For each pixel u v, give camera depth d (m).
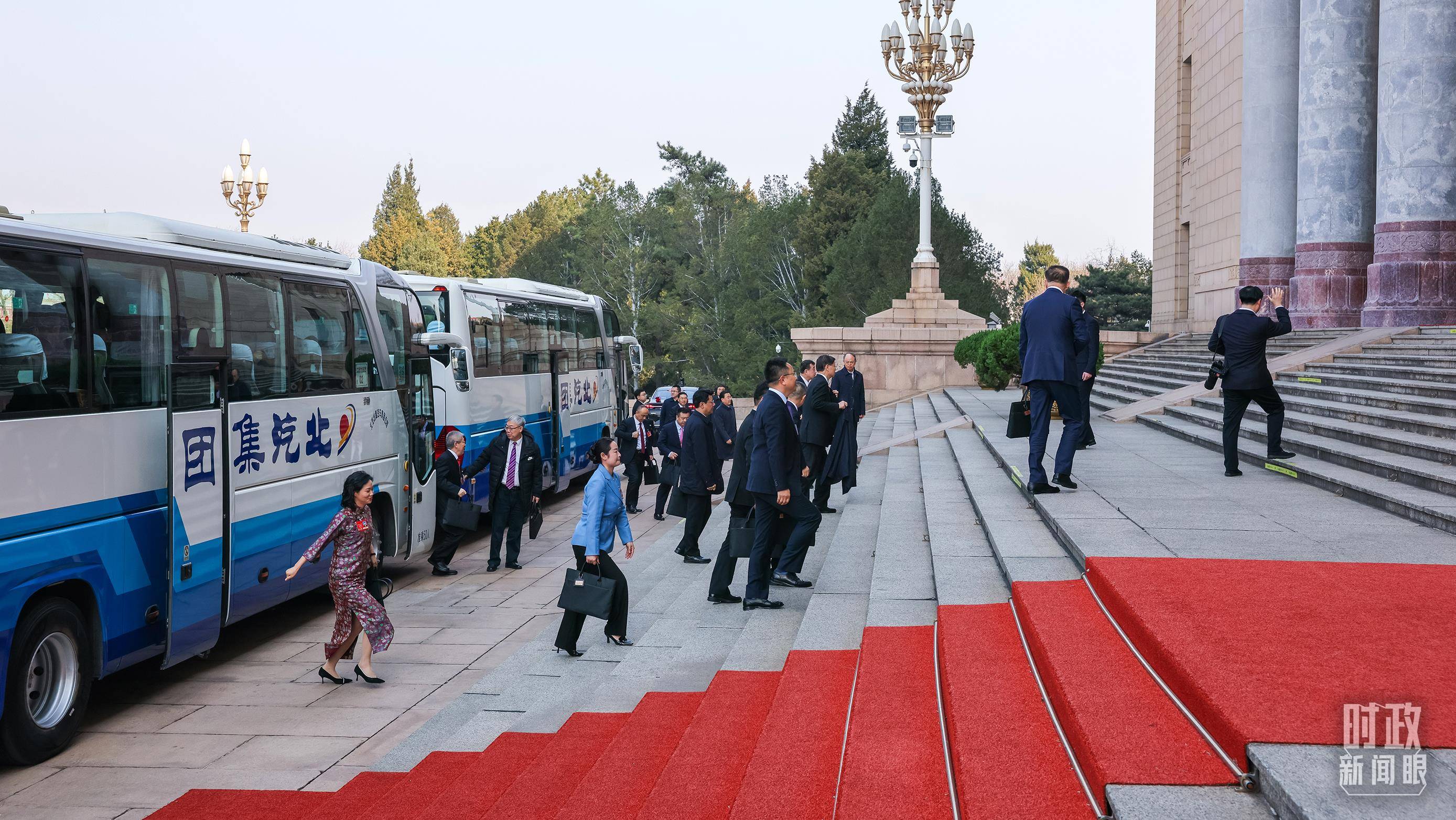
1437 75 17.72
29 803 6.09
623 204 71.81
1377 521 7.52
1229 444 10.10
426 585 12.48
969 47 32.91
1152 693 4.15
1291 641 4.31
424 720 7.65
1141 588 5.28
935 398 29.92
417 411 12.89
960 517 9.70
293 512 9.82
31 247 6.82
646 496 21.16
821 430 11.61
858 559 9.48
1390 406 11.15
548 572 13.32
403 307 12.73
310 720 7.66
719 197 72.25
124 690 8.42
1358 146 20.69
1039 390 9.08
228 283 8.95
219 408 8.52
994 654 5.28
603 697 6.91
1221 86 31.78
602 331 23.56
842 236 55.62
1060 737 4.13
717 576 9.23
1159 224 40.41
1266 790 3.14
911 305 34.50
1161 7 39.72
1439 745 3.24
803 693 5.66
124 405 7.59
